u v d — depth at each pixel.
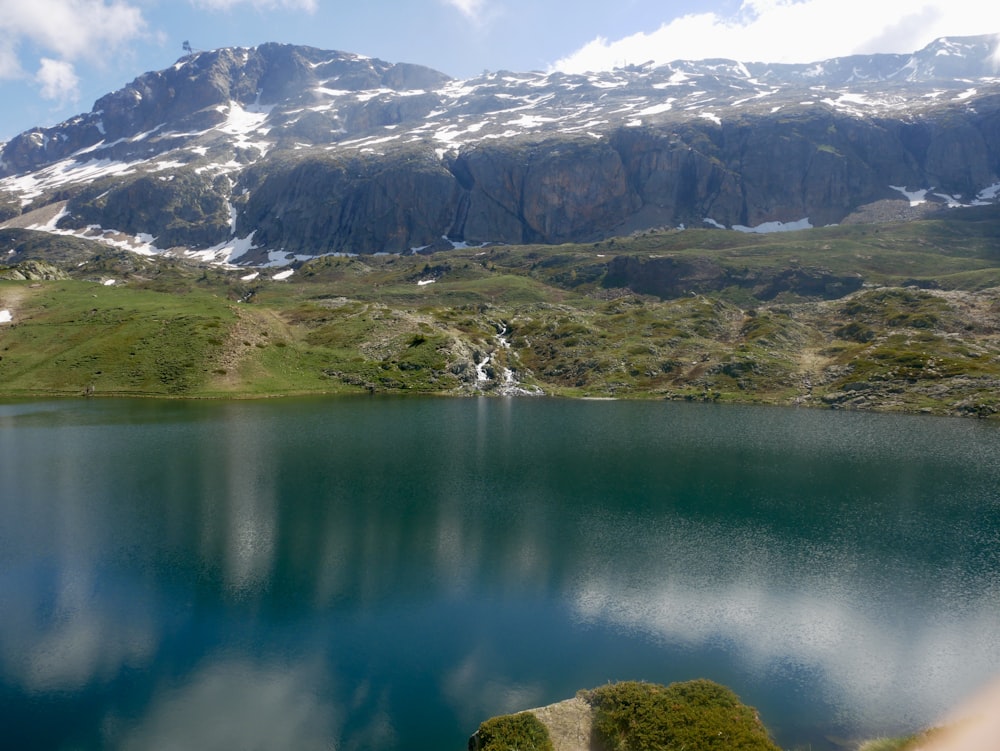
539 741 20.67
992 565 38.41
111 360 123.31
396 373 135.62
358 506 49.81
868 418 100.56
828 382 122.75
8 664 27.52
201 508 48.97
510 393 130.00
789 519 47.34
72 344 128.38
